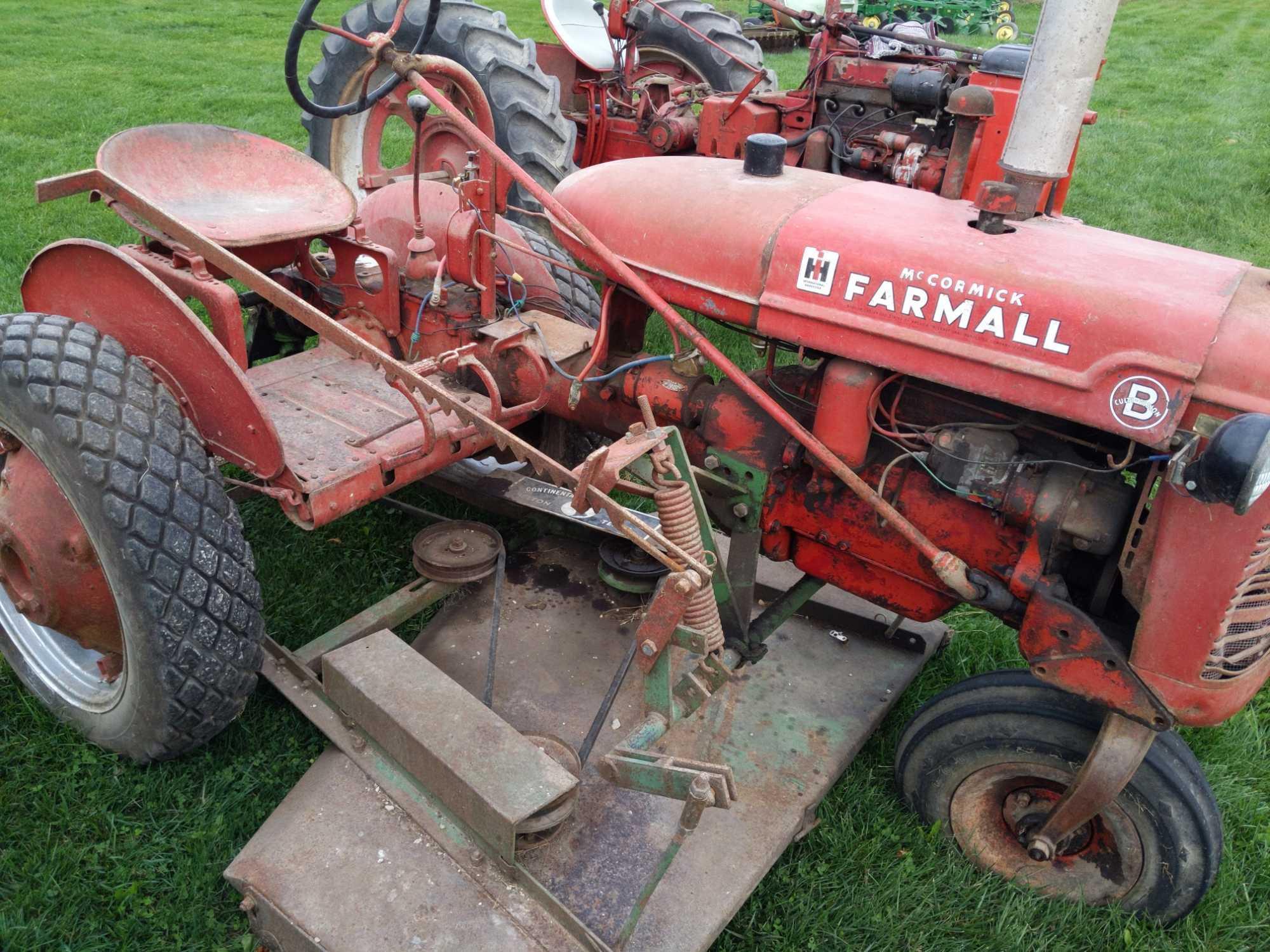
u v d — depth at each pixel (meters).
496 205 3.09
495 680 3.03
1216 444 1.76
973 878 2.65
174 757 2.76
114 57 12.16
